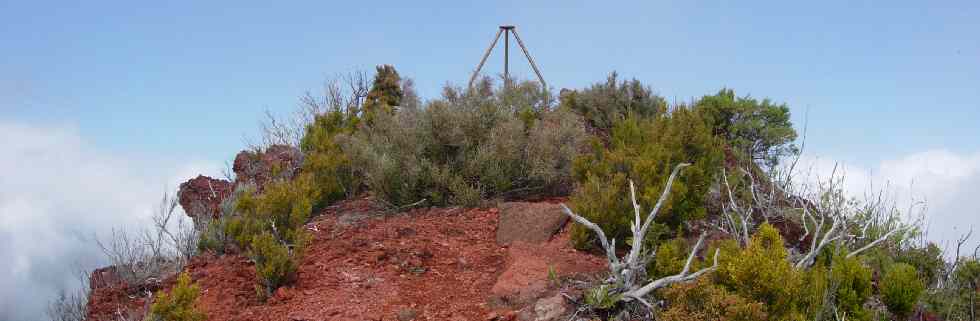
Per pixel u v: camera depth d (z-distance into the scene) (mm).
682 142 9641
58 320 8688
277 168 12078
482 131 10734
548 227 8562
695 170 8875
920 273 8945
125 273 9031
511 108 12516
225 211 10500
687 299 5801
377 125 11859
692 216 8586
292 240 8656
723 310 5562
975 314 8062
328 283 7438
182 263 9297
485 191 10172
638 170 8594
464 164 10328
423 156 10586
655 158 9047
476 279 7480
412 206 10117
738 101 15938
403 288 7305
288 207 9156
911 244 9578
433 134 10594
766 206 9641
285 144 15133
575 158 9805
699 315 5590
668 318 5668
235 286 7613
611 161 9289
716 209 9578
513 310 6625
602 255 7898
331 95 16844
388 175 10078
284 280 7441
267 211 9102
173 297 6707
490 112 11062
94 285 9070
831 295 6613
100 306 8102
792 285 5770
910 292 7109
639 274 6812
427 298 7055
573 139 10945
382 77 17266
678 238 7512
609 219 7961
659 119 10609
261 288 7293
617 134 11367
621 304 6324
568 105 14883
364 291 7234
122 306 8070
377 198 10227
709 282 6012
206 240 9492
